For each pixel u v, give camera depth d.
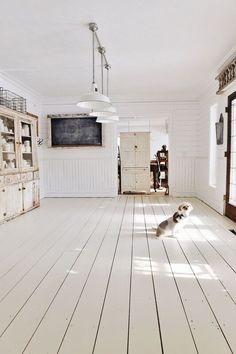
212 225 3.83
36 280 2.21
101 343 1.47
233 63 3.69
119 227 3.79
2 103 4.55
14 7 2.54
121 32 3.09
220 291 2.00
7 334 1.55
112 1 2.46
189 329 1.58
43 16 2.71
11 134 4.36
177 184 6.55
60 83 5.21
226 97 4.30
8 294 1.99
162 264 2.50
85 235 3.43
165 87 5.66
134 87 5.65
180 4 2.54
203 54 3.79
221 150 4.57
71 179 6.63
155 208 5.14
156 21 2.85
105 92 5.94
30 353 1.40
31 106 5.89
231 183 4.21
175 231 3.29
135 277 2.24
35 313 1.75
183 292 1.99
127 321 1.65
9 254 2.80
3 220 4.03
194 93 6.23
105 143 6.50
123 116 6.47
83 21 2.83
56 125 6.50
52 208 5.19
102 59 3.84
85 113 6.38
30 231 3.62
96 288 2.06
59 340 1.50
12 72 4.49
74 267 2.46
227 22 2.88
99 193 6.62
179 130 6.42
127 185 7.70
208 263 2.51
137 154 7.63
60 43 3.38
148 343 1.47
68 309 1.79
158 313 1.73
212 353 1.39
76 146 6.48
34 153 5.14
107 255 2.74
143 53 3.73
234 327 1.59
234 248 2.90
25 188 4.77
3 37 3.18
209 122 5.36
